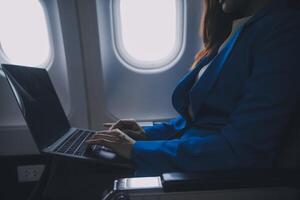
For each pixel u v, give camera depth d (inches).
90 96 59.4
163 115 63.5
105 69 58.7
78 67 56.4
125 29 57.1
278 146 24.9
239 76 30.1
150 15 56.7
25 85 38.8
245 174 24.3
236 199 23.1
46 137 37.7
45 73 50.8
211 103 33.3
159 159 28.0
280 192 23.2
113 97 61.7
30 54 58.2
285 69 23.9
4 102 62.3
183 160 26.6
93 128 61.9
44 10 53.4
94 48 55.1
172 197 22.6
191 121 39.4
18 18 55.9
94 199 32.8
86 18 52.7
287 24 25.7
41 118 38.8
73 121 60.8
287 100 23.6
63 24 52.7
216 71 33.3
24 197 66.9
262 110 24.1
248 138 24.4
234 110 28.5
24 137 63.9
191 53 58.2
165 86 61.3
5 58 57.8
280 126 23.8
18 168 65.4
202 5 54.1
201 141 27.4
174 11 56.2
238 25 37.6
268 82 24.3
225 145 25.6
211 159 25.6
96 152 36.0
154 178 24.6
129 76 60.2
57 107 48.8
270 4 30.4
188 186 22.8
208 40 46.7
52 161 38.0
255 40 28.4
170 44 58.9
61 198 33.5
